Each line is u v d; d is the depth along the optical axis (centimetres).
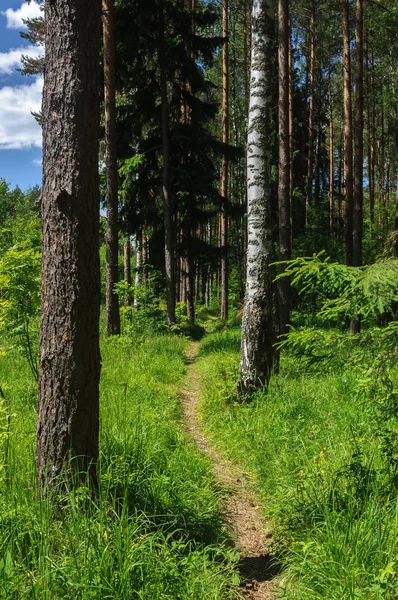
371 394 384
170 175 1825
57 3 326
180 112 1917
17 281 600
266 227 754
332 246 2064
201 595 294
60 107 326
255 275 750
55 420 332
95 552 272
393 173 3831
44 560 261
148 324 1734
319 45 2745
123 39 1606
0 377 797
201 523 390
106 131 1381
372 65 2717
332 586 286
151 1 1609
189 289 2238
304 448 512
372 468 390
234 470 544
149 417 625
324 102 3572
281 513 415
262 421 624
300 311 1584
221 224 2406
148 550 300
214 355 1241
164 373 1016
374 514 317
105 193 1714
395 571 269
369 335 334
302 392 695
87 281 334
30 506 310
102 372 902
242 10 2528
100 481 338
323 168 3681
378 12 2173
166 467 462
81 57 328
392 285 302
